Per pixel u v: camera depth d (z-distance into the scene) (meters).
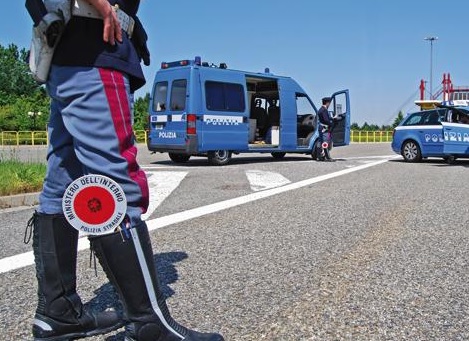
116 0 2.13
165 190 8.05
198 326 2.69
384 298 3.13
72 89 2.01
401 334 2.61
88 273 3.58
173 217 5.69
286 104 15.99
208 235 4.80
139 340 2.08
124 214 2.01
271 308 2.95
